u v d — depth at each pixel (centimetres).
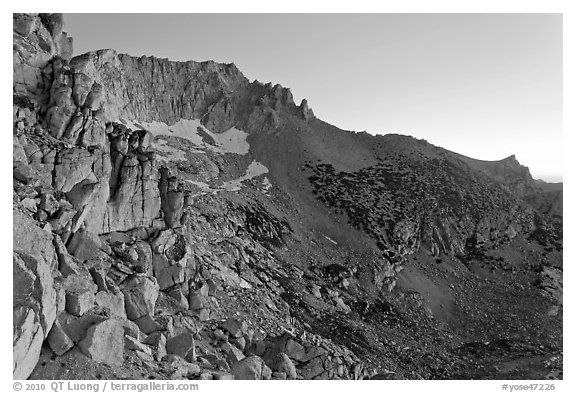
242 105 18088
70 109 4622
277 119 17438
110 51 15738
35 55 4844
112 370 3216
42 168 4062
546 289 11912
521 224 14712
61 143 4403
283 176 14975
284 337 5212
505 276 12456
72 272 3516
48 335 3155
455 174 16188
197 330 4438
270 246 10456
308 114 18475
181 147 15038
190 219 8588
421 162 16525
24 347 2908
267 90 18650
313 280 9638
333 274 10319
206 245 7812
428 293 11044
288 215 12706
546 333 10000
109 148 4916
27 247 3203
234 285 6669
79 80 4819
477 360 8431
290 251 10775
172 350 3850
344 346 7106
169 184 5231
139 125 15288
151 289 4178
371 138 18075
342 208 13425
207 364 3922
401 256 12088
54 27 5672
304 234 12031
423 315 10181
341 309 8900
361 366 5694
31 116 4444
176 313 4453
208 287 5450
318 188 14375
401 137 18288
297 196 13925
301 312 7656
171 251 4950
